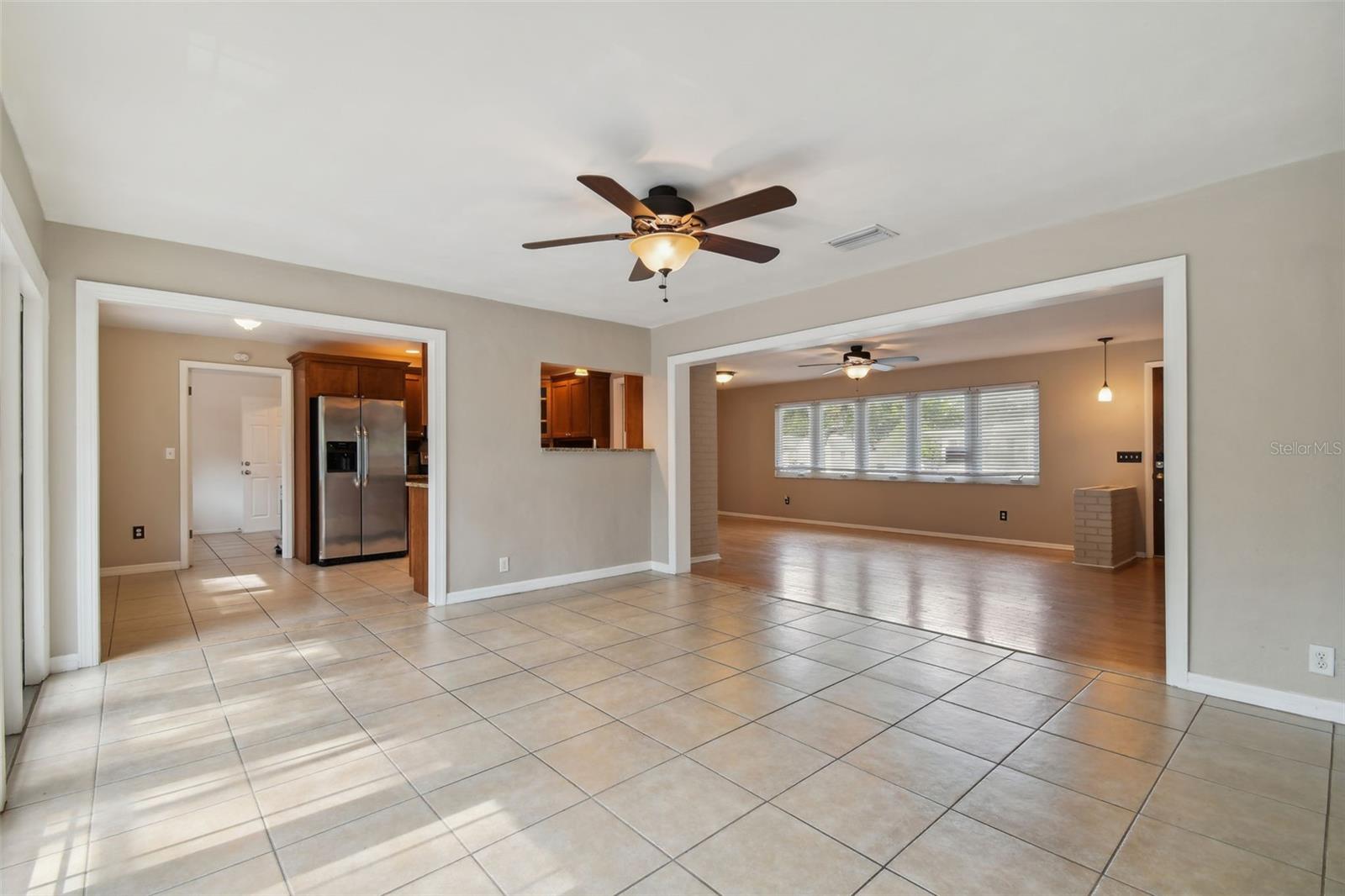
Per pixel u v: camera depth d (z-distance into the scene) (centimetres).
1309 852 182
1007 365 773
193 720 270
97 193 289
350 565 624
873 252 377
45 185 280
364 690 304
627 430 648
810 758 237
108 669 332
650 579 561
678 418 583
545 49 188
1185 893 166
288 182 279
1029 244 344
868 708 283
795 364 800
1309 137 247
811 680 317
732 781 221
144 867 176
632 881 171
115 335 573
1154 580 558
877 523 904
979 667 336
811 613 446
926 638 388
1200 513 295
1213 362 290
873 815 201
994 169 271
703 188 285
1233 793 213
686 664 340
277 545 728
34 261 284
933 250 375
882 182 281
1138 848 184
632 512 591
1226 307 286
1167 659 307
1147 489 668
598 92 211
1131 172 276
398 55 190
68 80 202
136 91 209
